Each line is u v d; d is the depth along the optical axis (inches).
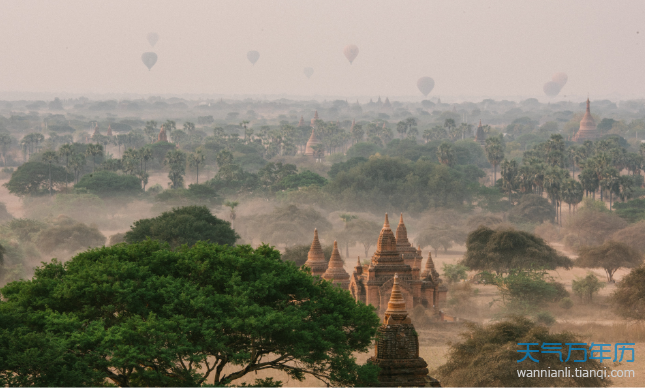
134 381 950.4
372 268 2096.5
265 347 961.5
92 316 968.9
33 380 810.2
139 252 1117.1
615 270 3201.3
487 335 1349.7
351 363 949.8
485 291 2962.6
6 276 2915.8
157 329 879.1
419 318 2082.9
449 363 1357.0
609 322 2203.5
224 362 969.5
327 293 1077.8
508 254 2999.5
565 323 2130.9
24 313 941.8
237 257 1065.5
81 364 839.7
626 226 4370.1
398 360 986.7
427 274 2218.3
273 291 1004.6
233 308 944.9
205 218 3174.2
